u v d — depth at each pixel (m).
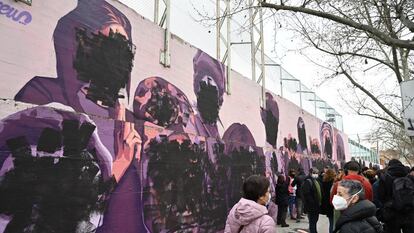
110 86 6.50
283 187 11.95
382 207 6.00
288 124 16.75
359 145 35.78
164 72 8.10
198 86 9.46
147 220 7.02
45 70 5.33
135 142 6.96
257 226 3.02
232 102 11.35
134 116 7.02
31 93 5.09
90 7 6.25
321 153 21.81
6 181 4.64
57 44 5.56
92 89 6.10
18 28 5.02
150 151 7.34
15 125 4.82
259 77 14.05
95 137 6.05
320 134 22.14
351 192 3.50
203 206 9.00
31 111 5.05
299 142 18.03
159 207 7.40
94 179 5.93
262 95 13.96
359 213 3.40
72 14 5.88
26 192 4.86
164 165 7.71
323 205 8.77
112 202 6.24
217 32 10.91
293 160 16.77
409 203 5.61
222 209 9.88
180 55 8.80
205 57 9.97
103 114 6.29
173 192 7.90
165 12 8.42
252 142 12.51
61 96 5.53
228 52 11.42
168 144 7.93
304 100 20.14
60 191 5.32
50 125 5.30
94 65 6.20
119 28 6.86
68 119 5.59
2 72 4.75
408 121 5.81
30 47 5.15
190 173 8.63
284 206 11.84
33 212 4.91
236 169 11.04
